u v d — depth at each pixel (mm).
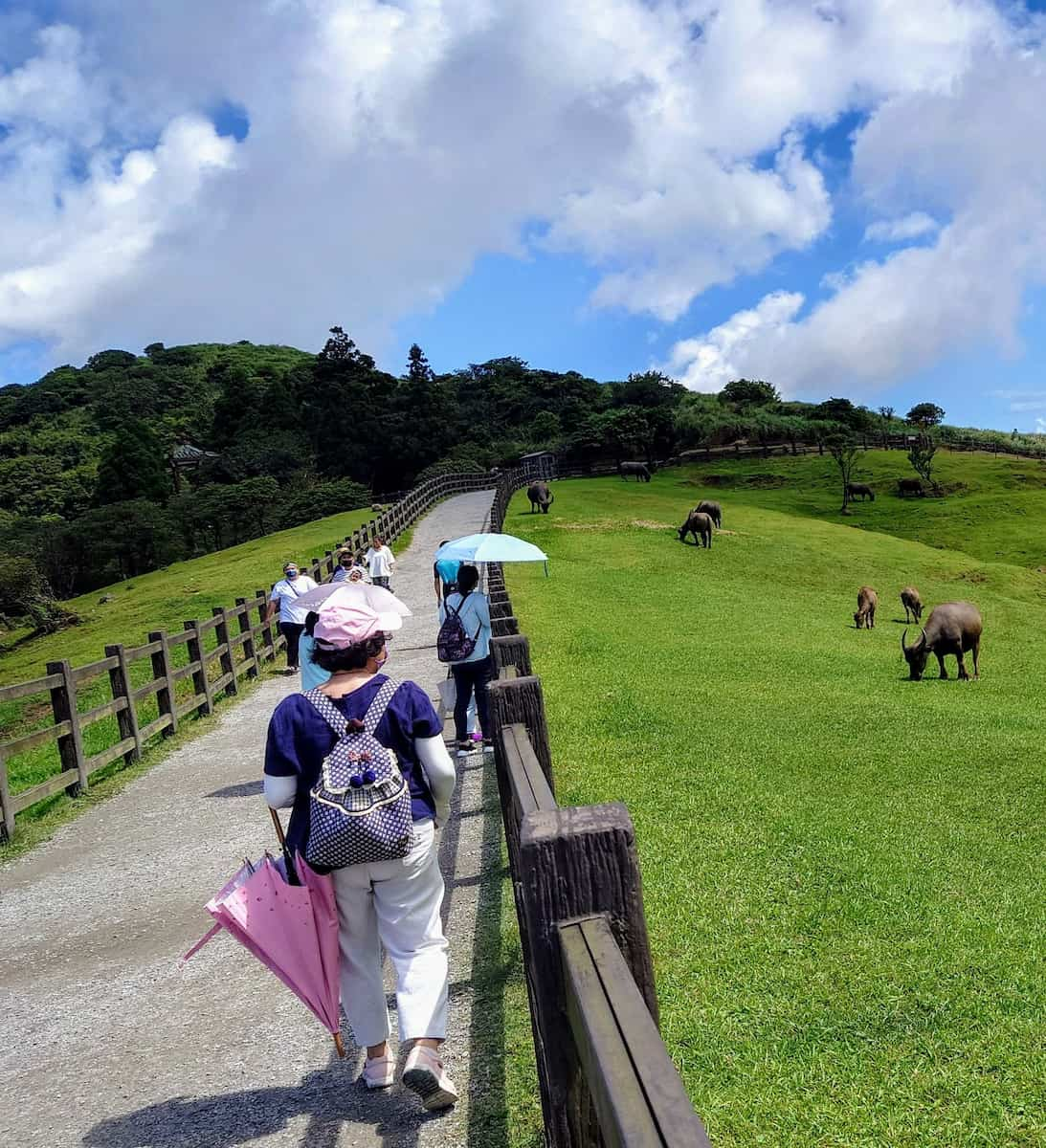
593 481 57812
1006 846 5965
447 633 8031
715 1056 3564
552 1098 1969
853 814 6574
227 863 6395
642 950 1954
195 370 144250
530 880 1930
